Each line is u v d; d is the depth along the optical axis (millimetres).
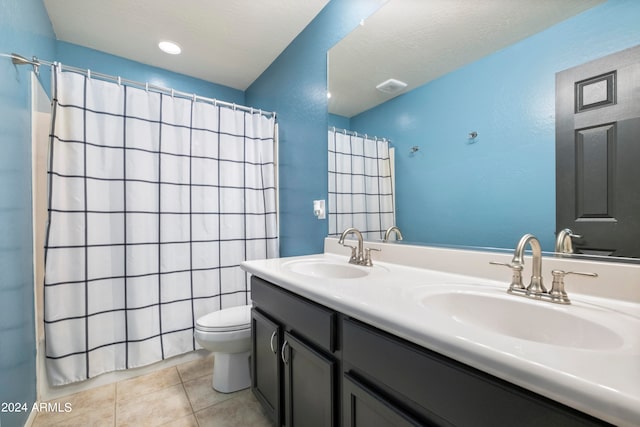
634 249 748
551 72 894
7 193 1171
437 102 1221
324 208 1818
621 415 362
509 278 969
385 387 720
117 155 1721
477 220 1101
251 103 2744
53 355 1538
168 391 1659
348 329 837
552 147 897
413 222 1335
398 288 922
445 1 1188
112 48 2137
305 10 1783
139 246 1766
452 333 561
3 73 1142
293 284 1039
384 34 1423
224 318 1690
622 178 763
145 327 1787
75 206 1591
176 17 1814
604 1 788
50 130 1523
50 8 1720
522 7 964
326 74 1765
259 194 2244
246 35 2014
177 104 1930
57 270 1538
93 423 1397
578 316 688
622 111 759
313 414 1007
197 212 1990
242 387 1678
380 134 1473
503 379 497
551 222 904
